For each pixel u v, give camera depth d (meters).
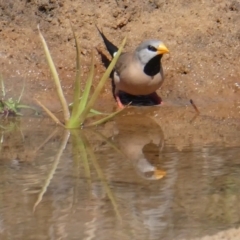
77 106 11.01
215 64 13.95
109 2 14.53
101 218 6.91
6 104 11.83
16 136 10.54
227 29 14.60
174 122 11.76
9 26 13.88
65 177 8.37
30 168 8.76
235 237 6.42
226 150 9.77
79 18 14.23
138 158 9.29
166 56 13.94
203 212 7.10
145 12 14.64
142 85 12.64
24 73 13.19
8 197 7.56
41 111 12.08
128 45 14.06
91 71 11.12
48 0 14.20
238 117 12.15
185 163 9.05
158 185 8.04
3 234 6.48
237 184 8.09
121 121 11.77
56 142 10.23
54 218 6.91
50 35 13.94
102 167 8.84
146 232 6.52
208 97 13.32
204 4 14.92
